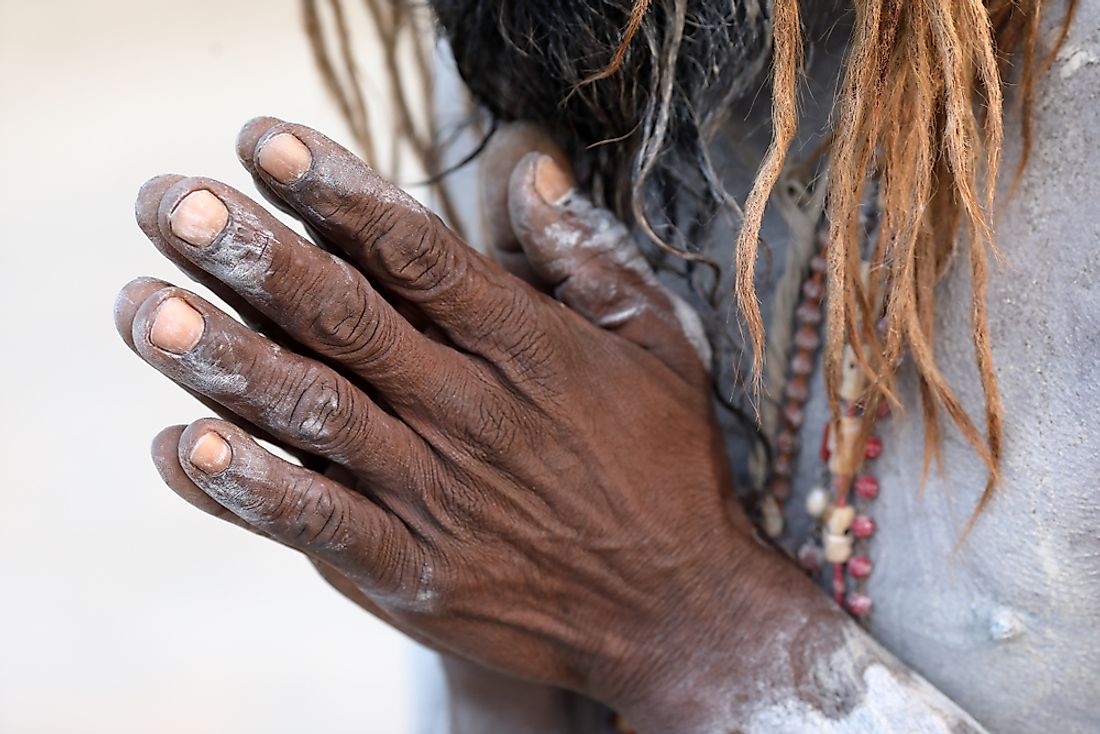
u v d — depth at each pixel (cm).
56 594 149
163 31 219
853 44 54
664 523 58
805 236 61
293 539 54
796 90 57
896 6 53
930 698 58
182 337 50
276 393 52
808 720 58
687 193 61
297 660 140
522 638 59
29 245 188
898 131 55
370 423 53
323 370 52
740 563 60
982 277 55
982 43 53
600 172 61
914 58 54
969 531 58
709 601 59
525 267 61
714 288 61
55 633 144
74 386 172
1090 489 56
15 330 179
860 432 60
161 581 151
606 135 60
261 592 149
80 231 188
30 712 136
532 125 60
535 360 55
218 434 52
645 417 58
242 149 51
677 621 59
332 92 73
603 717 71
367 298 52
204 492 54
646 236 62
